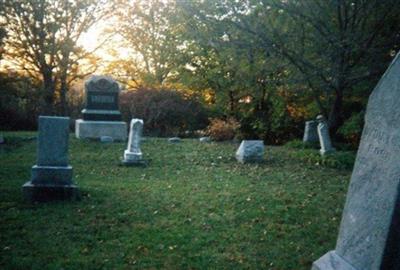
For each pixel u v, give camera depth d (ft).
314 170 44.14
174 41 88.63
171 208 27.73
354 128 56.18
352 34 45.14
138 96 82.33
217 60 80.59
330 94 57.47
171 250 20.58
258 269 18.89
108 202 28.71
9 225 23.17
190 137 83.25
